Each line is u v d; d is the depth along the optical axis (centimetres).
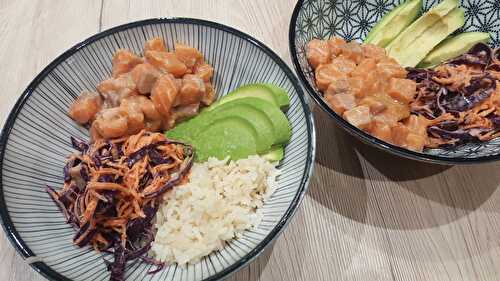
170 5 37
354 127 25
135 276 24
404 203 28
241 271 25
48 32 35
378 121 28
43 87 27
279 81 28
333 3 33
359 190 28
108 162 26
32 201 25
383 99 29
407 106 29
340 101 28
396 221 27
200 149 27
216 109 29
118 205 25
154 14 36
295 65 27
